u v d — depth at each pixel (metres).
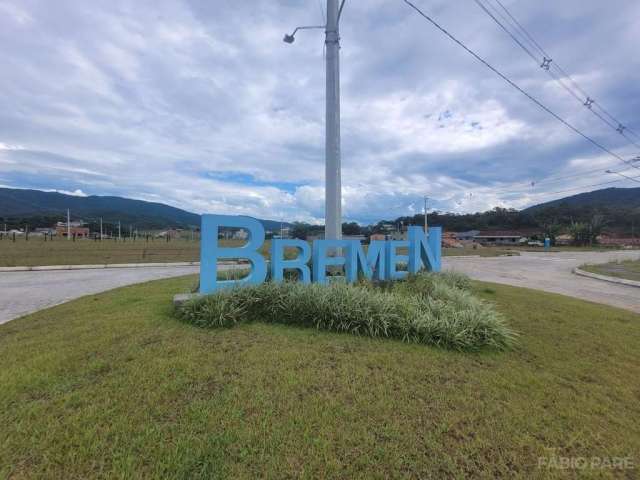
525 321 5.45
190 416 2.38
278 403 2.59
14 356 3.42
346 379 3.03
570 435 2.39
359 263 6.94
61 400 2.56
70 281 10.02
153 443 2.10
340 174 7.55
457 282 7.93
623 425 2.55
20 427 2.22
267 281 5.83
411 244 7.84
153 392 2.69
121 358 3.34
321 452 2.08
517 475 1.99
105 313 5.21
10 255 19.25
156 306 5.57
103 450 2.03
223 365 3.23
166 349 3.59
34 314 5.41
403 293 6.00
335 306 4.50
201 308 4.71
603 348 4.25
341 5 7.41
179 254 21.75
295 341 3.97
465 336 4.02
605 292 10.14
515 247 54.91
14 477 1.82
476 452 2.16
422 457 2.08
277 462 1.99
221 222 5.52
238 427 2.28
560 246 57.53
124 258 18.70
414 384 3.01
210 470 1.91
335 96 7.46
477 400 2.79
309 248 6.30
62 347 3.65
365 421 2.41
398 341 4.12
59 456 1.97
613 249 49.44
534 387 3.08
